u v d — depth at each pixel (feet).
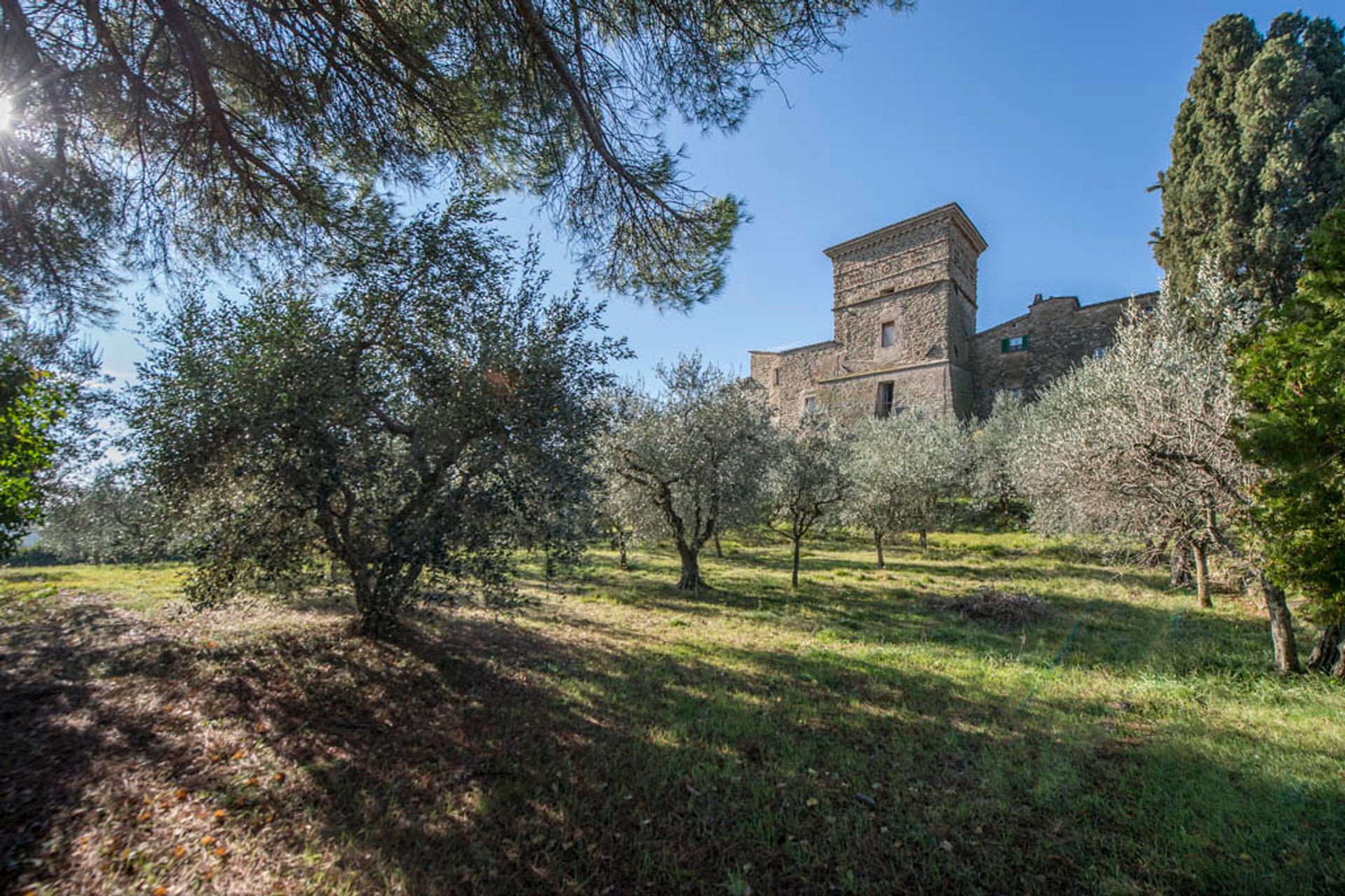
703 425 41.73
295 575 20.34
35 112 15.78
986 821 11.53
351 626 24.21
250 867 9.40
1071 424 42.83
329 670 19.70
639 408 41.65
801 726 16.61
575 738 15.39
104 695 16.34
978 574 52.08
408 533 19.06
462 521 19.89
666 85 16.44
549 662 22.68
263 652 21.30
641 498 44.37
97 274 21.04
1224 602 36.86
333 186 20.07
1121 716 17.52
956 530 81.56
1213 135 56.24
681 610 35.53
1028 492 47.55
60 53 14.96
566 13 14.71
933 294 110.01
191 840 9.98
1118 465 25.59
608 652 24.77
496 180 20.89
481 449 19.83
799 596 40.93
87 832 9.93
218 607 21.38
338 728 15.30
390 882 9.27
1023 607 34.55
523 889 9.37
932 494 63.93
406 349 20.93
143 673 18.47
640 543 50.49
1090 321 100.12
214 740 13.98
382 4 14.85
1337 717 16.85
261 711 15.96
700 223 19.29
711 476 41.37
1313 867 9.89
